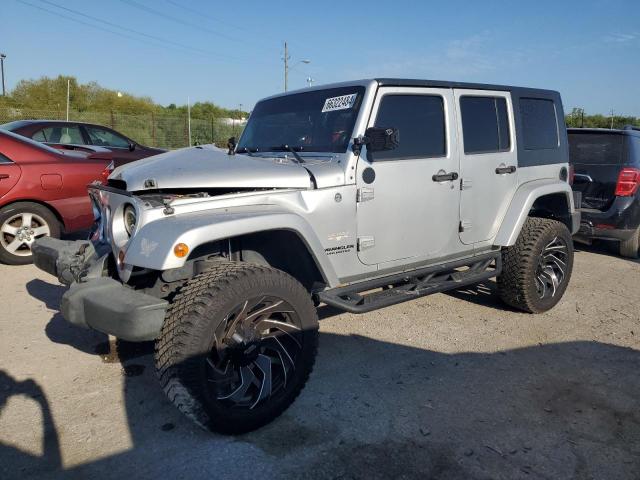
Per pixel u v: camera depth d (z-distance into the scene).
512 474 2.81
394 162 3.97
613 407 3.49
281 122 4.40
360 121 3.82
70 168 6.69
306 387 3.71
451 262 4.52
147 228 3.02
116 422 3.22
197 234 2.92
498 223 4.83
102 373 3.83
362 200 3.82
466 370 4.00
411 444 3.05
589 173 7.35
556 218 5.57
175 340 2.83
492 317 5.12
